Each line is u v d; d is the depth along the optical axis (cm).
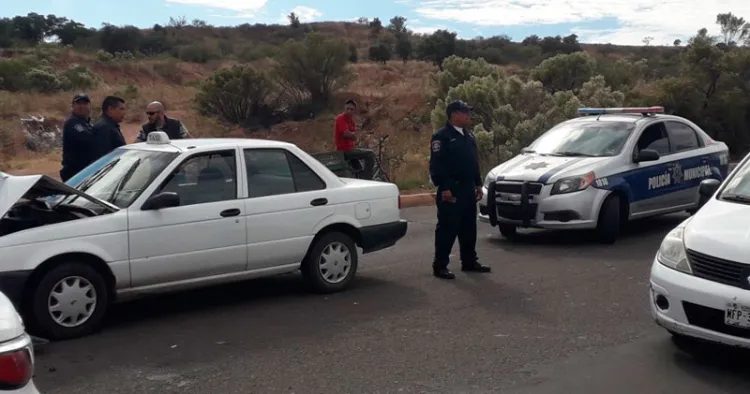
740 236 569
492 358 616
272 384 564
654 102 2777
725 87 2812
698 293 561
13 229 663
